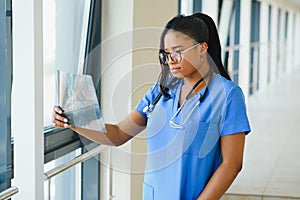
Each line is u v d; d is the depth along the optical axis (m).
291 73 16.09
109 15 2.92
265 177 4.28
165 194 2.03
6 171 2.06
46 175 2.11
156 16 3.25
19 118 2.00
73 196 2.97
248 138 5.94
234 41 8.95
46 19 2.59
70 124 2.04
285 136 6.13
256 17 10.74
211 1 6.60
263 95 10.22
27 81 1.98
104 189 2.98
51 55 2.65
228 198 3.82
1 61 2.04
